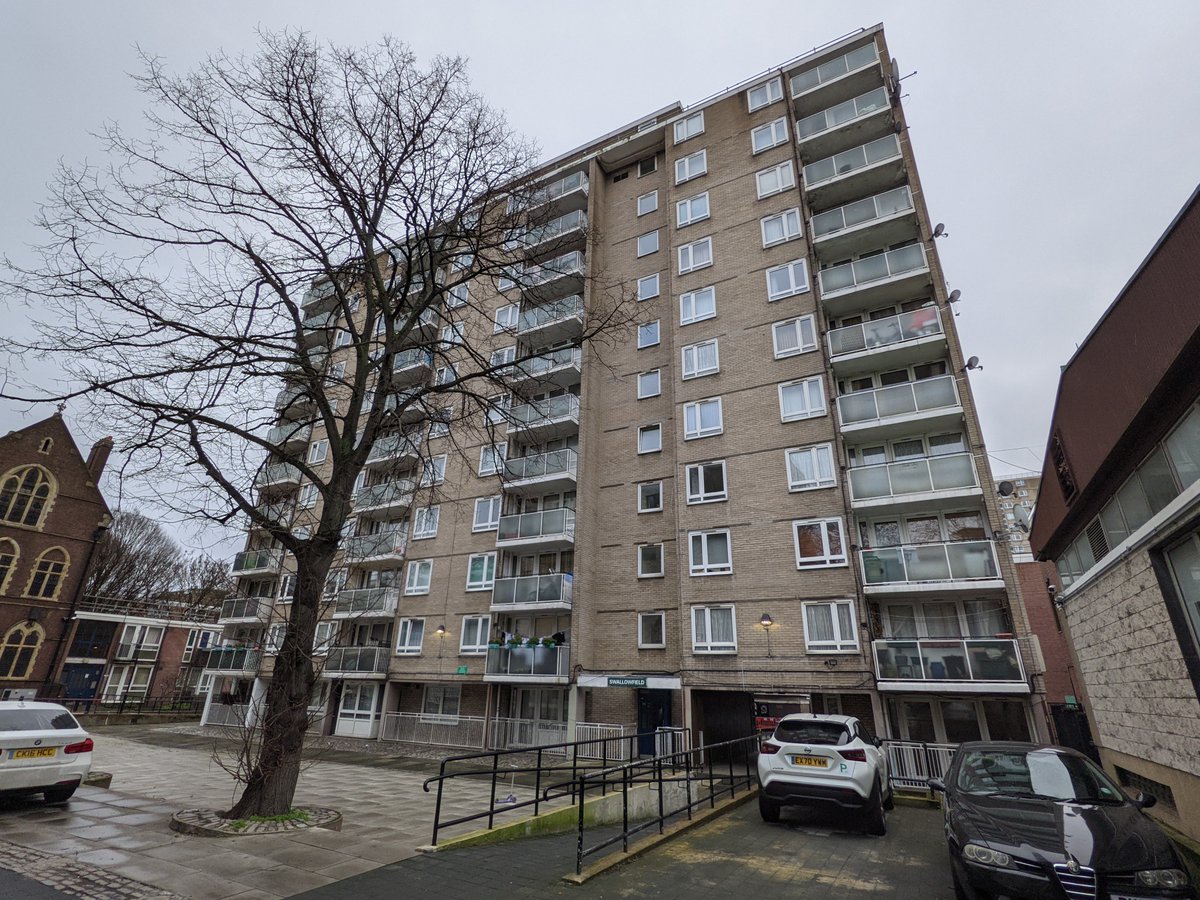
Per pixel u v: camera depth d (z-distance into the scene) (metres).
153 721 30.23
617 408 21.92
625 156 26.83
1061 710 14.98
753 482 17.89
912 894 5.77
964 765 6.67
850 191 20.70
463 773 7.14
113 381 7.64
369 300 10.16
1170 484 6.82
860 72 21.61
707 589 17.38
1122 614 9.04
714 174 23.38
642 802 9.49
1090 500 9.48
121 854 5.91
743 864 6.74
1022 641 13.48
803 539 16.61
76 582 34.06
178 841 6.48
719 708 17.19
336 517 8.60
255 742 8.09
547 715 19.53
